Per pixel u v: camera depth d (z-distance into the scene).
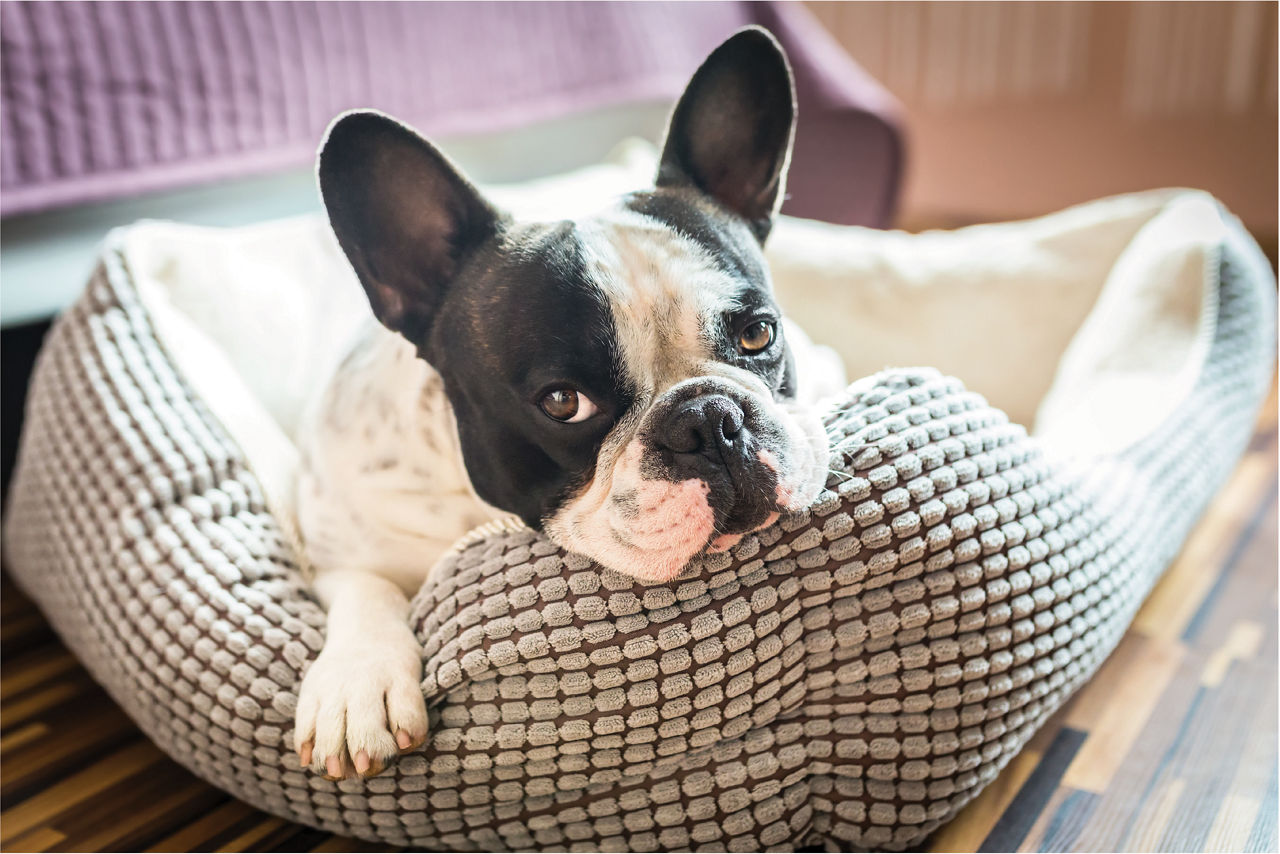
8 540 1.56
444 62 2.30
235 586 1.15
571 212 1.14
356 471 1.25
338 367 1.37
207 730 1.11
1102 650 1.20
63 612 1.34
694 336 1.05
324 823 1.12
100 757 1.31
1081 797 1.19
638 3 2.69
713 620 0.99
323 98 2.12
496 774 1.03
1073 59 3.60
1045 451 1.23
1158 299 1.61
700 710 1.00
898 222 3.89
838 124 2.63
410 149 1.07
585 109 2.55
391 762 0.99
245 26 2.02
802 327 1.92
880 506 1.04
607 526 1.00
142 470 1.25
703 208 1.16
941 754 1.06
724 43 1.14
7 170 1.76
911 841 1.11
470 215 1.10
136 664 1.17
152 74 1.91
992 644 1.05
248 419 1.37
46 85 1.80
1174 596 1.57
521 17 2.43
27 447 1.45
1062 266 1.83
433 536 1.23
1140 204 1.82
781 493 0.99
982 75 3.79
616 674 0.99
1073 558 1.13
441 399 1.21
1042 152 3.75
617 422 1.04
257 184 2.16
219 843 1.16
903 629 1.04
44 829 1.18
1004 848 1.12
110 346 1.37
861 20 3.99
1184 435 1.42
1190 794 1.19
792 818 1.07
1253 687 1.36
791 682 1.03
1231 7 3.29
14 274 1.76
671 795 1.04
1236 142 3.40
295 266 1.66
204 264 1.56
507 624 1.01
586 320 1.02
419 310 1.14
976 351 1.85
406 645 1.07
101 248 1.52
